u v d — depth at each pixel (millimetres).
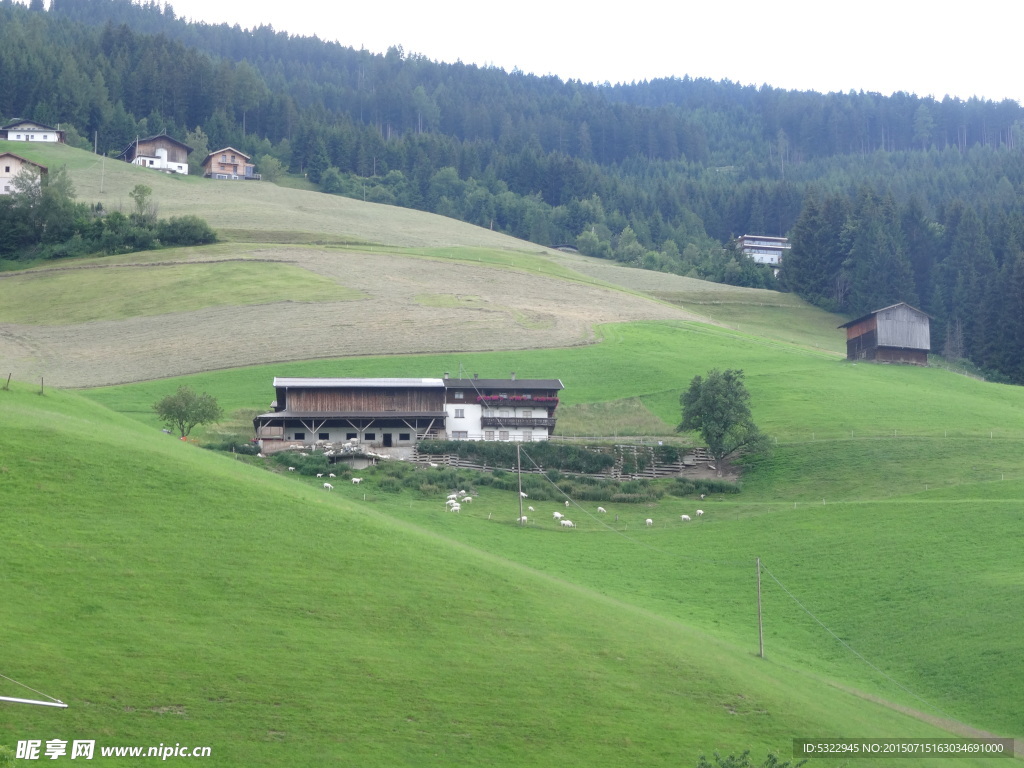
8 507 64188
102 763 44406
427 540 73312
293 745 48062
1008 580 79625
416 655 57000
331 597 61125
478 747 50344
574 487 111125
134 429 90938
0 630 51500
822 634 76438
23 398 90500
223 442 115500
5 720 45531
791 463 116938
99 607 55531
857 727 58906
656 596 82062
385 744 49312
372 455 113500
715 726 55625
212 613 57125
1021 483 104312
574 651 60688
